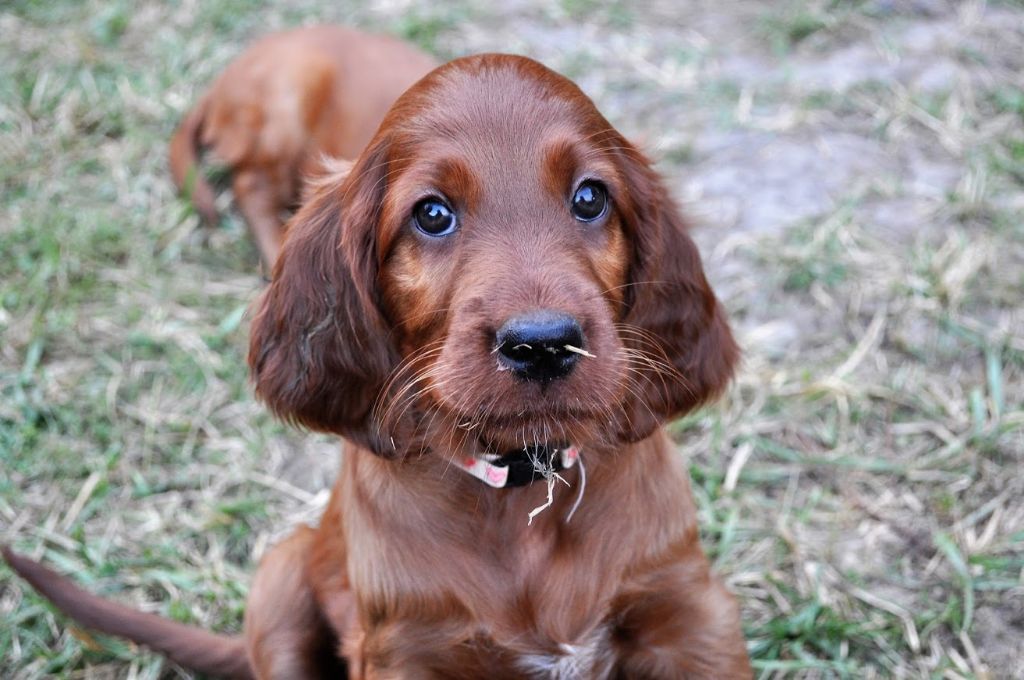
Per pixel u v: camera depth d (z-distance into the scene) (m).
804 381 0.89
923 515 0.82
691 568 0.68
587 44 1.28
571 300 0.59
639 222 0.65
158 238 1.05
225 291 1.00
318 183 0.69
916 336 0.92
